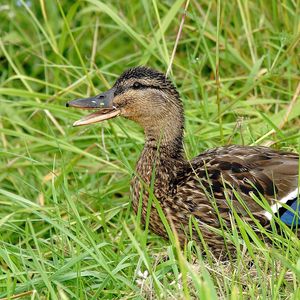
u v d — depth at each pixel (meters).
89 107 10.89
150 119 10.73
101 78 12.93
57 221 10.33
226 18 13.66
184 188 10.22
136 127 12.82
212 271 9.01
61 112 12.40
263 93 12.75
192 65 13.48
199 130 12.08
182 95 12.86
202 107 12.52
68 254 10.05
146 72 10.76
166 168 10.54
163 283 9.09
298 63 13.24
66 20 12.48
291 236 9.24
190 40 13.36
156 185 10.45
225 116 12.89
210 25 13.46
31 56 14.51
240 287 8.62
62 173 11.16
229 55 13.38
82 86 13.60
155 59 13.85
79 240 9.47
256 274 9.16
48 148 12.38
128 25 13.20
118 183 11.84
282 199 10.04
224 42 13.26
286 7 13.10
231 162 10.33
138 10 14.61
